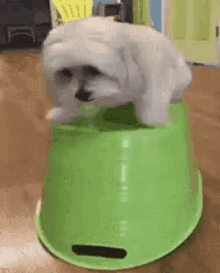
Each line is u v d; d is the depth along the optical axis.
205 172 0.96
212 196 0.83
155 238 0.63
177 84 0.77
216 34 2.57
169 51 0.70
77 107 0.74
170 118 0.72
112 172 0.61
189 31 2.80
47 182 0.70
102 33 0.62
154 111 0.66
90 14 0.96
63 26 0.67
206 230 0.70
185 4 2.78
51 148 0.69
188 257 0.63
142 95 0.67
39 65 0.75
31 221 0.77
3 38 5.25
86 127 0.67
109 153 0.61
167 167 0.64
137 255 0.62
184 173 0.69
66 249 0.64
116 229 0.61
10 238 0.71
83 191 0.62
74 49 0.59
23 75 2.72
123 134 0.61
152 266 0.62
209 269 0.60
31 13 5.42
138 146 0.61
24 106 1.77
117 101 0.72
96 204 0.61
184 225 0.68
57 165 0.66
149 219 0.62
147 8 3.38
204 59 2.71
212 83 2.05
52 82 0.71
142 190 0.61
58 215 0.65
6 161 1.10
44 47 0.68
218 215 0.75
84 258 0.64
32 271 0.62
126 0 4.14
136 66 0.64
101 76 0.65
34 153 1.16
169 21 2.99
